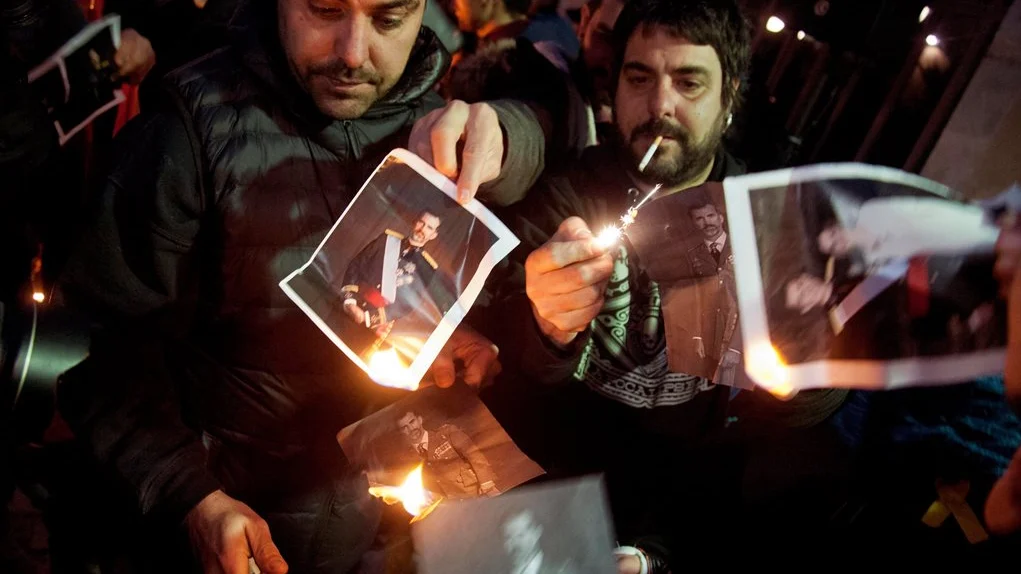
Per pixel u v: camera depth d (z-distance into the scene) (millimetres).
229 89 1332
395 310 1247
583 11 2545
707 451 1656
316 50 1225
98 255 1309
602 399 1621
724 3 1449
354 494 1599
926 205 1137
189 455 1382
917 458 1486
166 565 1479
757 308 1177
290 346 1424
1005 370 924
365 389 1526
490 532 1047
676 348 1276
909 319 1120
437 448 1342
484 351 1498
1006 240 1052
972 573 1342
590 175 1620
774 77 4801
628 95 1522
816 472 1604
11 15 1722
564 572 1048
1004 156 3492
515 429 1716
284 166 1350
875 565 1478
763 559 1643
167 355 1530
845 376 1146
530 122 1469
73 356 1214
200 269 1416
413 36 1288
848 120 4469
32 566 1984
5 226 1812
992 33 3502
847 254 1153
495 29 2639
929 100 3984
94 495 1497
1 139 1589
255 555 1300
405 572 1673
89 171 2393
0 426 1229
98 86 1880
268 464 1523
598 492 1104
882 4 4453
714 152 1604
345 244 1275
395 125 1458
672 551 1617
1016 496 921
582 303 1237
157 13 2359
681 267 1273
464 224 1243
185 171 1288
